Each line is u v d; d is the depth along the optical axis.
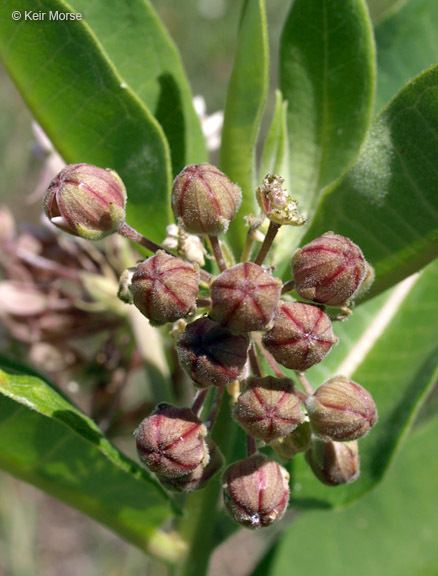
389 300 0.16
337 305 0.11
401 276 0.13
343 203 0.13
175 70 0.15
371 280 0.12
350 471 0.12
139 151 0.13
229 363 0.10
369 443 0.15
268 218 0.12
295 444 0.11
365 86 0.14
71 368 0.17
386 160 0.12
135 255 0.17
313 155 0.15
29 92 0.13
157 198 0.14
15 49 0.13
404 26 0.18
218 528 0.15
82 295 0.17
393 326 0.16
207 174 0.11
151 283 0.10
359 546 0.19
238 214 0.14
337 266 0.11
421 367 0.15
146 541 0.14
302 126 0.15
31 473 0.14
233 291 0.10
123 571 0.35
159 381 0.15
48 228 0.17
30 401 0.12
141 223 0.14
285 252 0.14
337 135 0.14
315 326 0.11
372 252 0.13
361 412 0.11
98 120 0.13
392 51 0.18
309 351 0.11
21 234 0.17
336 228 0.13
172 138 0.15
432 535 0.19
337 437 0.11
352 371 0.16
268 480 0.11
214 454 0.11
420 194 0.12
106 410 0.17
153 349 0.16
